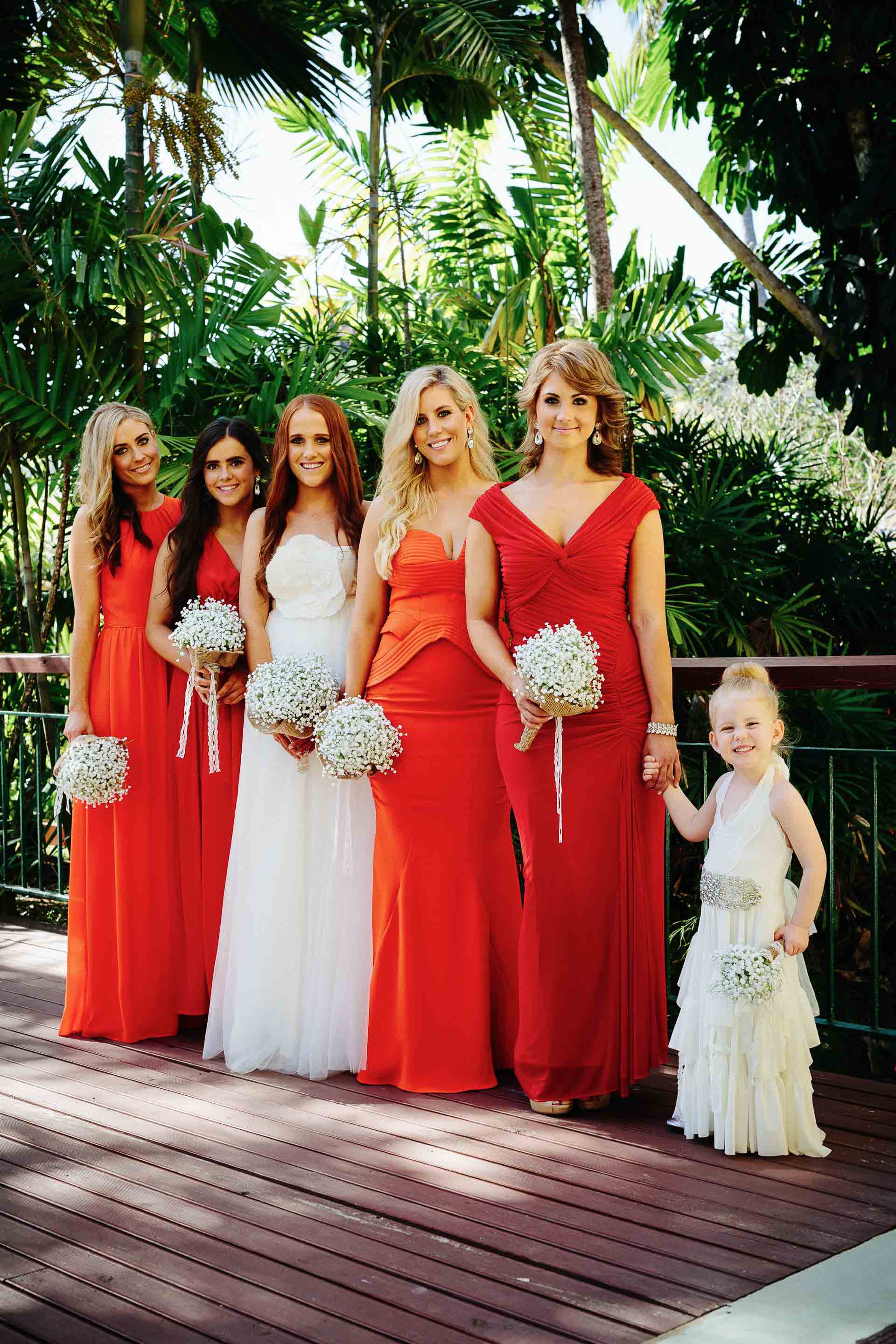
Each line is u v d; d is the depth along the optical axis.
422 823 2.98
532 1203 2.27
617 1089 2.77
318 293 7.45
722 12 6.89
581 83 7.15
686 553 6.48
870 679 2.93
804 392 16.78
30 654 5.96
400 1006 2.99
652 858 2.82
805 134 6.66
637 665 2.79
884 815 6.25
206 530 3.47
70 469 6.15
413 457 3.06
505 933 3.05
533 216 7.30
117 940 3.44
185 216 6.22
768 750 2.57
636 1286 1.94
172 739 3.48
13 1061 3.24
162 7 6.88
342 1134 2.65
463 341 6.91
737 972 2.41
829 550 7.46
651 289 5.95
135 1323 1.84
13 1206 2.28
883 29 6.37
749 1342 1.76
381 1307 1.88
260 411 5.58
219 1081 3.06
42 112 6.18
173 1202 2.28
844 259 6.57
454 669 2.99
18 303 5.94
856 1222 2.18
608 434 2.86
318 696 3.07
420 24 7.86
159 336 6.28
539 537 2.75
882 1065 5.20
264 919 3.15
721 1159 2.50
